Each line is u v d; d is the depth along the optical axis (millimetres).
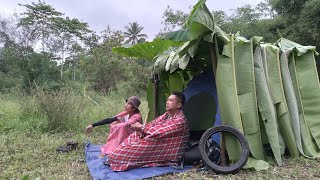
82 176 4430
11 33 25438
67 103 7898
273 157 5090
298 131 5242
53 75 23969
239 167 4340
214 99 5512
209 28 4516
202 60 5613
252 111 4801
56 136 7133
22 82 22875
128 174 4301
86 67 22922
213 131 4535
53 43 32031
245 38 5180
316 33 16391
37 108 8133
